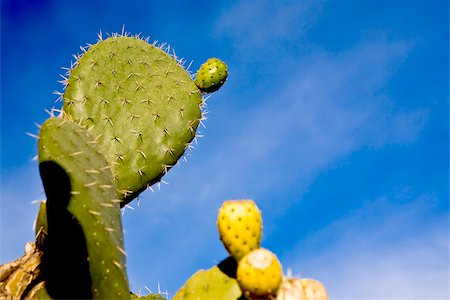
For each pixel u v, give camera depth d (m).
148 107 2.23
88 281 1.69
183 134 2.24
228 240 1.67
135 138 2.19
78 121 2.18
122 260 1.71
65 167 1.70
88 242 1.68
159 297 1.86
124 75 2.24
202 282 1.72
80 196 1.69
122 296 1.69
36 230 1.77
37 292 1.73
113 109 2.20
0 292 1.72
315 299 1.61
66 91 2.20
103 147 2.17
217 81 2.30
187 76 2.31
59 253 1.71
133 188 2.17
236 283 1.70
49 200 1.70
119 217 1.76
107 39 2.27
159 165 2.20
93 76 2.21
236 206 1.68
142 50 2.29
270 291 1.61
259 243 1.68
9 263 1.76
